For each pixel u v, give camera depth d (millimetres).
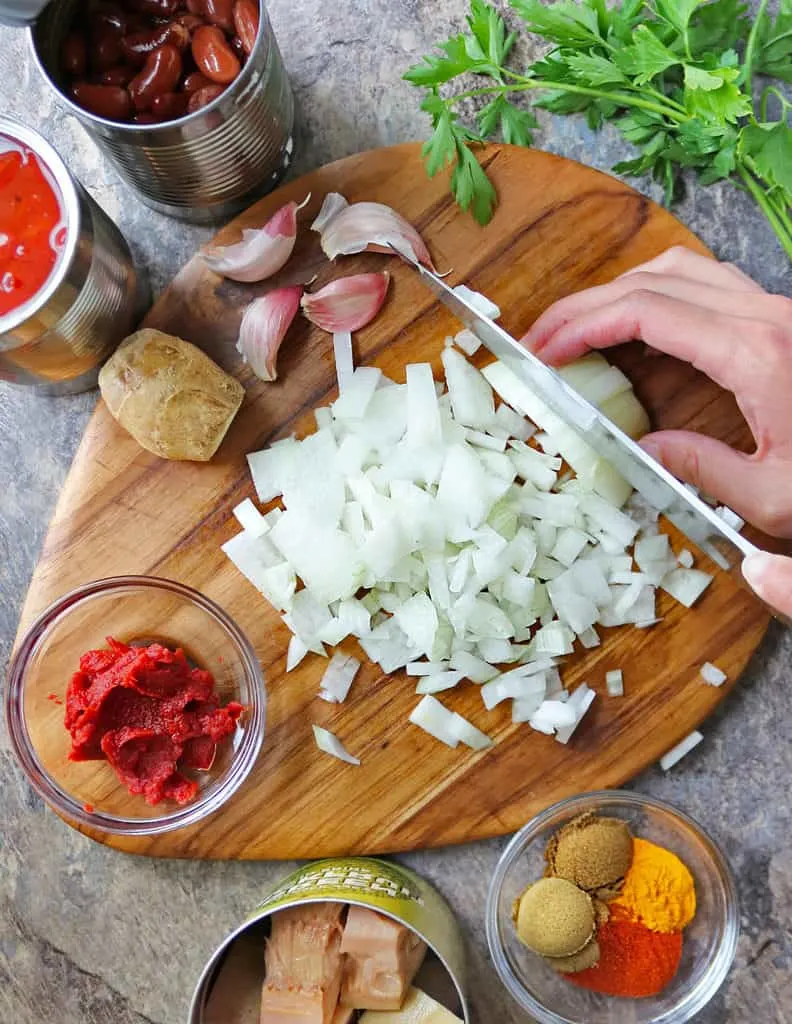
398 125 574
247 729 545
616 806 551
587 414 518
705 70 518
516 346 519
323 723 552
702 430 550
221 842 552
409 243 544
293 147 572
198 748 540
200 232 574
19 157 506
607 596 547
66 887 571
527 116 549
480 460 552
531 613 551
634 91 552
